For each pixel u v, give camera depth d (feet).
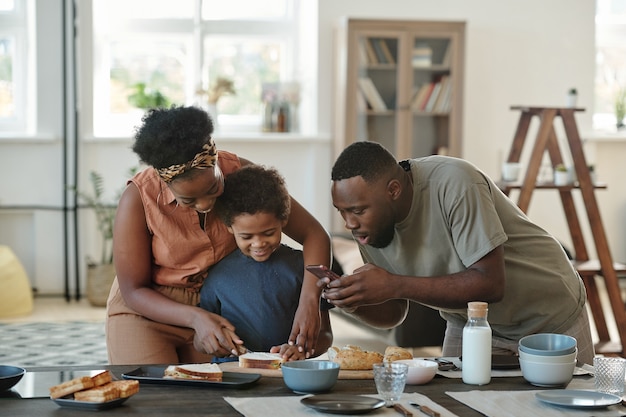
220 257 9.31
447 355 10.16
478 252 8.25
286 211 8.64
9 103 26.86
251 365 7.91
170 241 9.08
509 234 9.03
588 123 28.91
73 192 26.18
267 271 8.93
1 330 21.81
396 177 8.30
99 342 20.49
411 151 27.02
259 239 8.63
